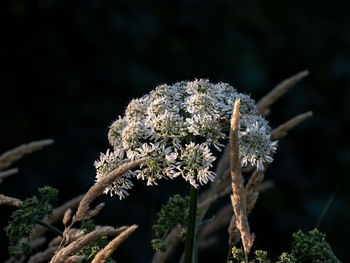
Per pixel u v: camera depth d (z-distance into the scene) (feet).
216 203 26.53
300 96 41.19
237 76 38.86
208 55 38.37
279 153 37.68
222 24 40.01
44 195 11.84
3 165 13.48
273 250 33.04
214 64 38.37
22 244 11.46
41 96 31.83
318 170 38.70
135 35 35.58
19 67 31.89
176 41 37.65
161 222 12.05
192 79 37.19
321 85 43.27
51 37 33.01
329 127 40.60
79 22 33.99
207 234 15.30
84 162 30.58
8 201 11.54
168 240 13.30
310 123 40.09
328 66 44.55
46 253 11.25
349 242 33.78
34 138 30.60
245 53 40.01
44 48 32.63
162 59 36.58
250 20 42.96
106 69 33.88
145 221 29.14
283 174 36.65
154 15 37.35
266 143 11.07
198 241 15.29
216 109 11.51
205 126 10.96
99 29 34.45
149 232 28.99
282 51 43.65
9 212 26.45
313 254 10.78
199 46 38.34
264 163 11.32
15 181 27.99
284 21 46.11
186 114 11.90
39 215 12.00
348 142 40.98
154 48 36.40
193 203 10.91
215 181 14.30
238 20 42.24
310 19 48.16
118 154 11.46
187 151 10.84
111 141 11.80
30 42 32.50
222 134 11.08
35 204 11.63
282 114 40.40
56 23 33.50
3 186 27.50
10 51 31.86
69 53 33.40
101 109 32.86
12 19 32.22
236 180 8.95
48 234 21.83
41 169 29.17
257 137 11.03
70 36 33.65
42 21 33.09
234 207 9.11
